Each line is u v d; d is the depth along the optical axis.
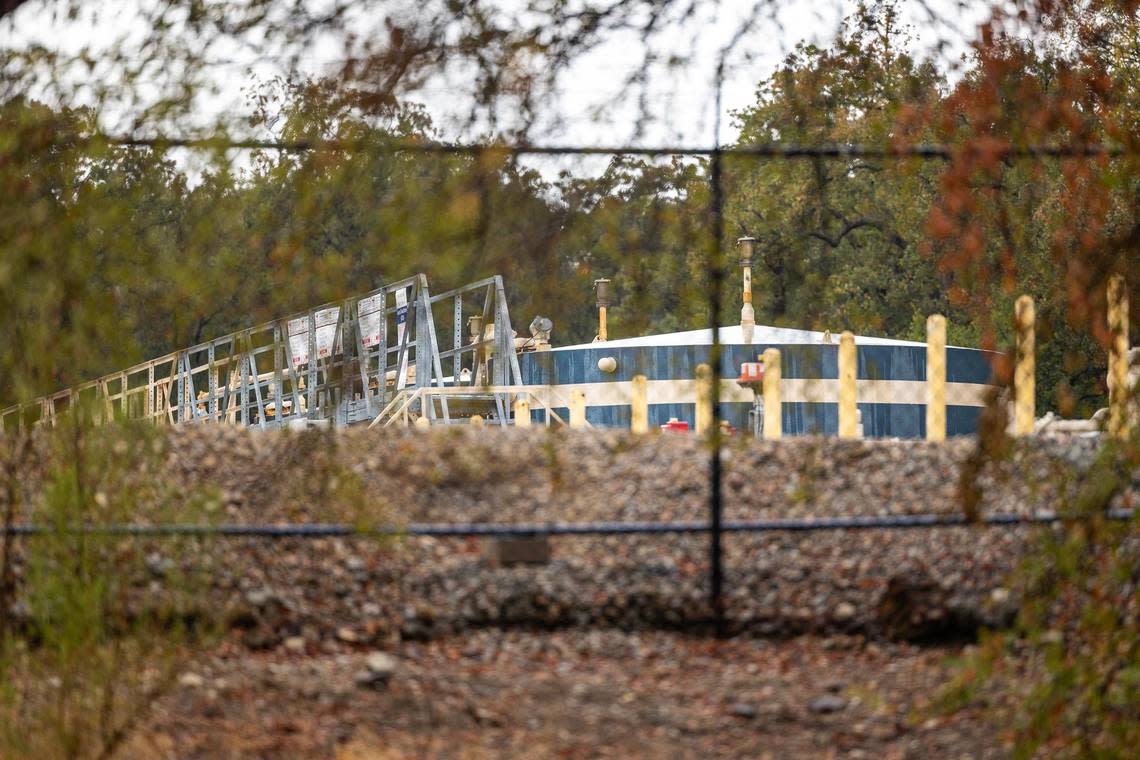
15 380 18.50
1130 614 17.89
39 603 17.94
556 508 27.59
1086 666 17.03
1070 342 56.19
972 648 22.55
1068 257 24.02
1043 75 24.72
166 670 18.33
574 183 22.16
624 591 24.75
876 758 18.19
